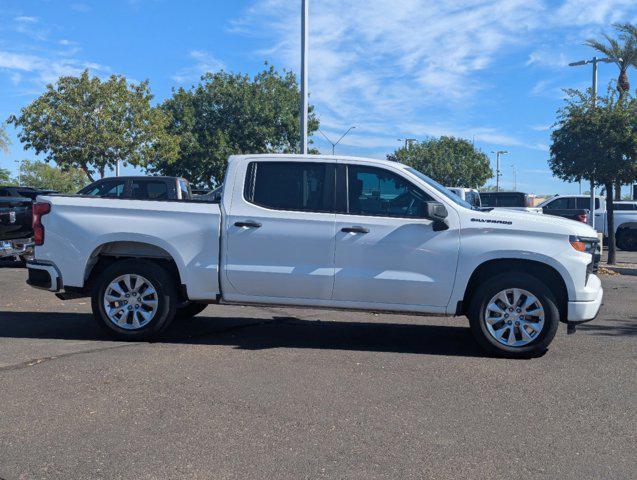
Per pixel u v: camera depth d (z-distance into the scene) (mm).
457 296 6371
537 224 6285
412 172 6676
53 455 3844
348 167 6633
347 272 6457
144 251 6934
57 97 28422
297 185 6656
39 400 4824
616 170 15914
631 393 5148
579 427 4387
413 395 5051
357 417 4535
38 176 83250
